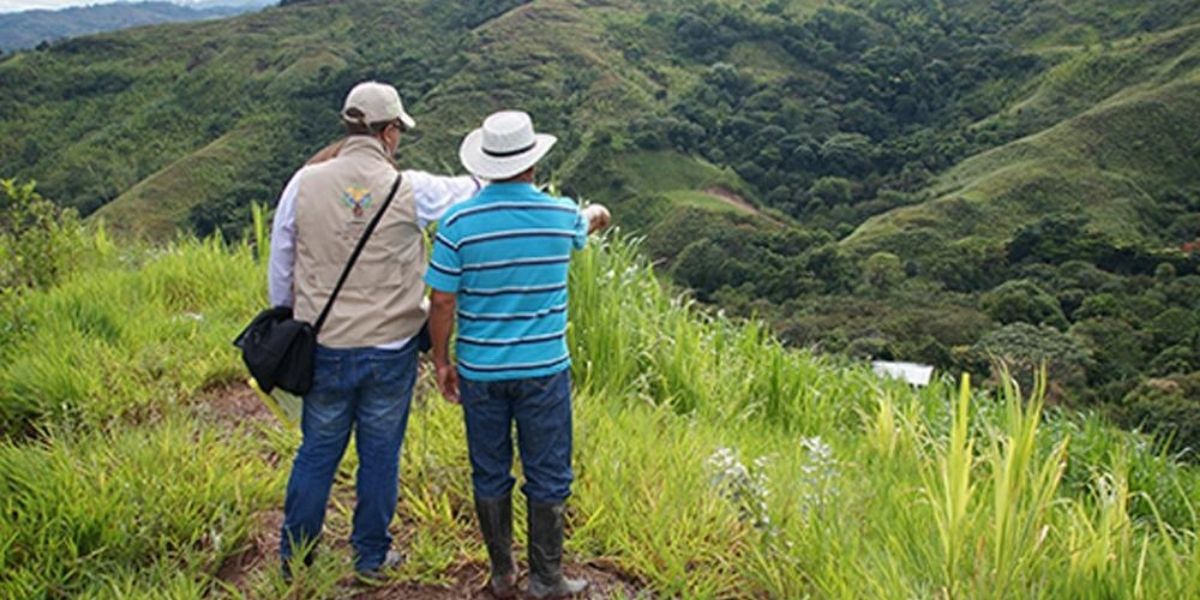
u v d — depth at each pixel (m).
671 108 115.88
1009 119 111.81
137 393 4.93
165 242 9.80
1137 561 3.29
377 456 3.16
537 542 3.17
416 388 5.04
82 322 6.13
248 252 8.92
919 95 125.94
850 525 3.62
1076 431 6.19
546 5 147.62
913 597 2.93
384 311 3.04
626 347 5.88
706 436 4.86
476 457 3.14
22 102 136.25
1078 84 114.19
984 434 5.70
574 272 6.04
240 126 121.62
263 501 3.80
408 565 3.34
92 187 113.56
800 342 46.91
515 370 2.97
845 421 6.78
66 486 3.58
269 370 2.98
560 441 3.11
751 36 141.50
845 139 108.56
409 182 3.06
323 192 3.00
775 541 3.46
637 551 3.44
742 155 107.88
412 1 168.38
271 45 148.25
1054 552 3.32
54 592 3.12
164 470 3.79
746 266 65.25
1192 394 33.44
